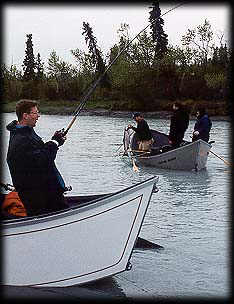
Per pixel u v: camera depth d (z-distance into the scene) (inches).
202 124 600.7
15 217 215.6
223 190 459.8
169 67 2154.3
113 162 668.1
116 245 208.8
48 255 201.6
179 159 589.9
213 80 1939.0
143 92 2107.5
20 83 2426.2
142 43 2159.2
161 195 431.8
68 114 2150.6
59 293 201.3
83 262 205.5
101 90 2203.5
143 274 235.8
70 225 201.8
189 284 223.3
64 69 2472.9
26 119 208.7
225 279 231.3
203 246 279.9
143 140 627.5
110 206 205.6
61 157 724.7
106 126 1448.1
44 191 209.6
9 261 199.8
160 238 295.7
